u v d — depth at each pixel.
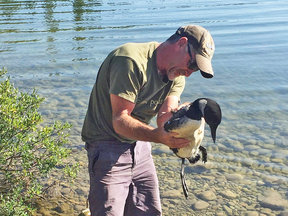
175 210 4.21
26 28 13.40
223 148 5.50
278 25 12.91
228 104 6.87
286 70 8.45
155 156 5.30
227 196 4.45
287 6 17.30
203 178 4.81
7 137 3.63
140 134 2.60
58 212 4.05
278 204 4.32
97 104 2.92
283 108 6.70
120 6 18.92
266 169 5.01
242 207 4.27
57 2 21.00
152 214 3.16
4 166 3.99
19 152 3.81
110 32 12.41
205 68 2.61
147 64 2.70
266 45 10.41
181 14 15.78
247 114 6.51
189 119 2.55
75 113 6.51
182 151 2.79
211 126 2.65
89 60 9.34
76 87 7.64
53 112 6.50
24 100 3.94
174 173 4.91
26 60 9.36
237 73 8.33
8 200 3.66
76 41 11.28
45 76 8.22
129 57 2.62
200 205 4.29
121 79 2.61
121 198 2.97
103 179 2.94
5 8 18.48
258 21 13.70
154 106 3.00
